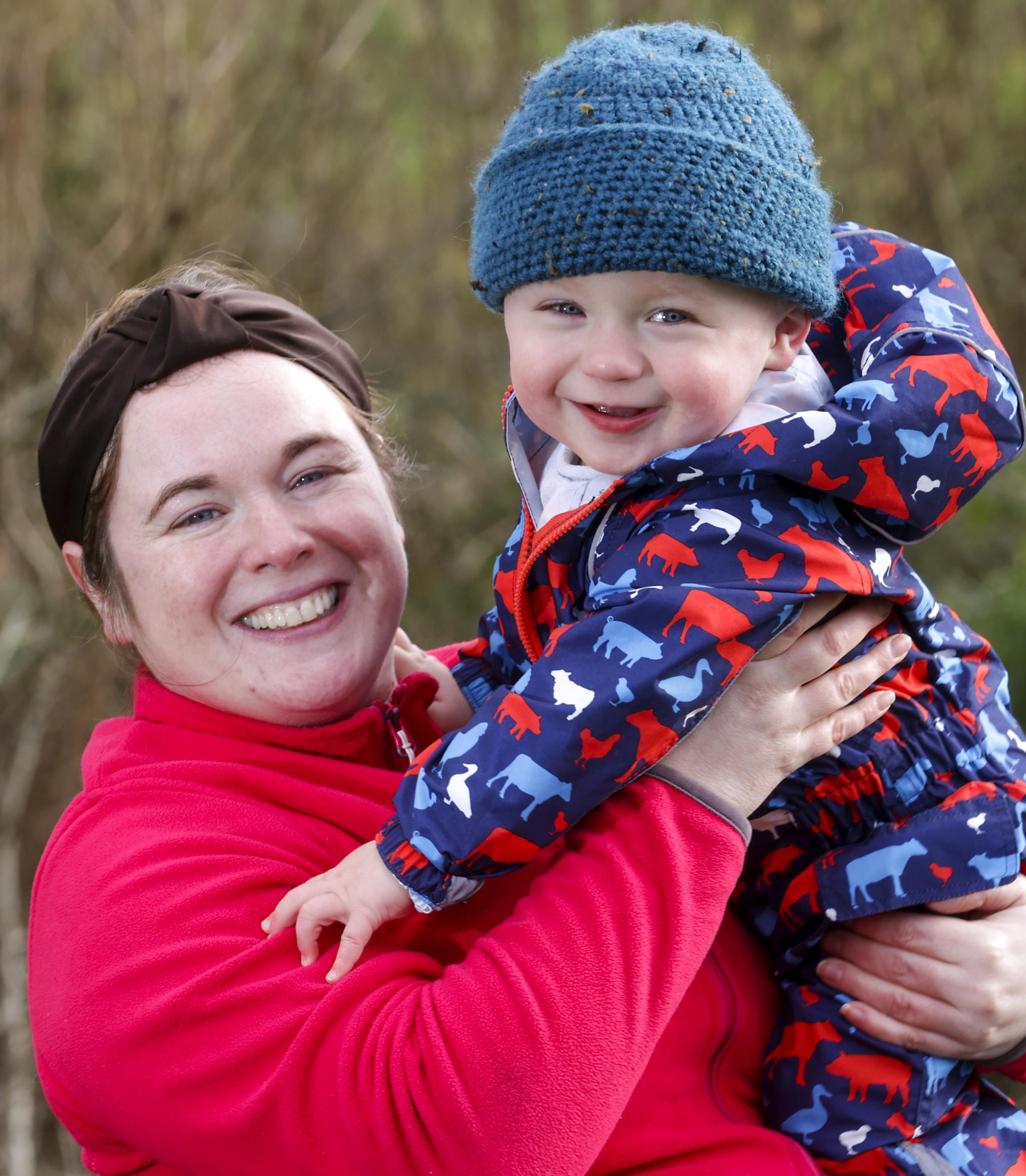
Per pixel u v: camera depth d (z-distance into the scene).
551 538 1.42
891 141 6.08
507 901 1.46
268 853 1.38
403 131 6.34
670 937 1.23
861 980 1.47
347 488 1.55
